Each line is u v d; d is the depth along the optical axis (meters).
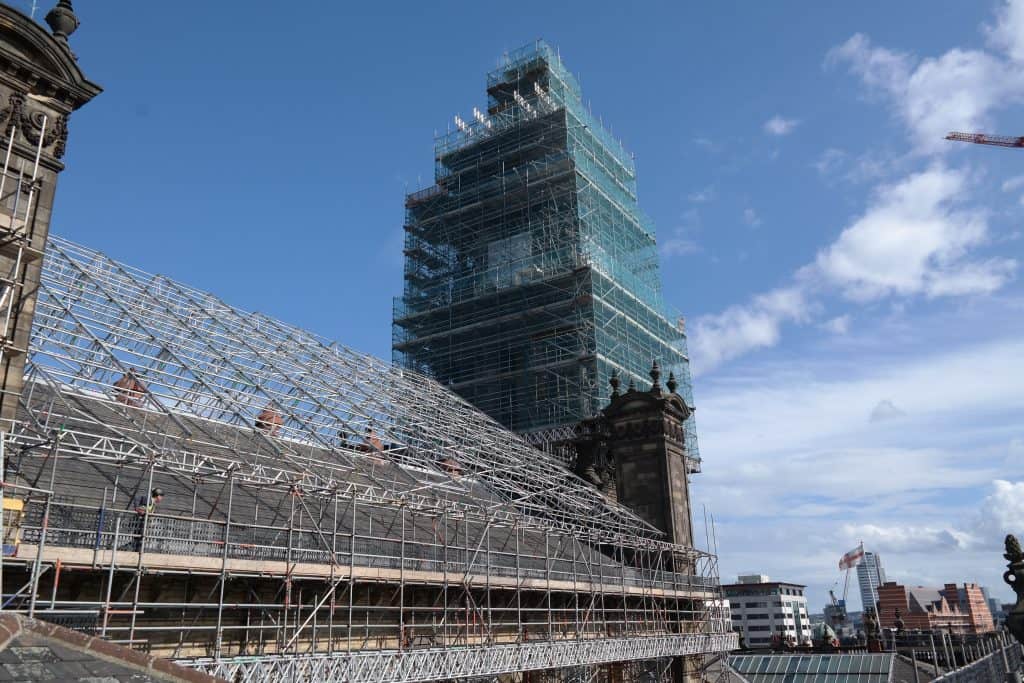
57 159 27.28
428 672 34.88
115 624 27.69
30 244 25.81
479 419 64.44
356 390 52.09
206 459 31.94
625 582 55.34
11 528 23.30
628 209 99.12
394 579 35.81
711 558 69.38
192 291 49.97
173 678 15.48
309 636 34.06
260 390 43.06
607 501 65.62
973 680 64.12
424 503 41.03
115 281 44.41
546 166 90.44
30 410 29.36
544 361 83.69
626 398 74.25
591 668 54.12
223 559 28.98
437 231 97.25
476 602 43.50
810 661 76.75
